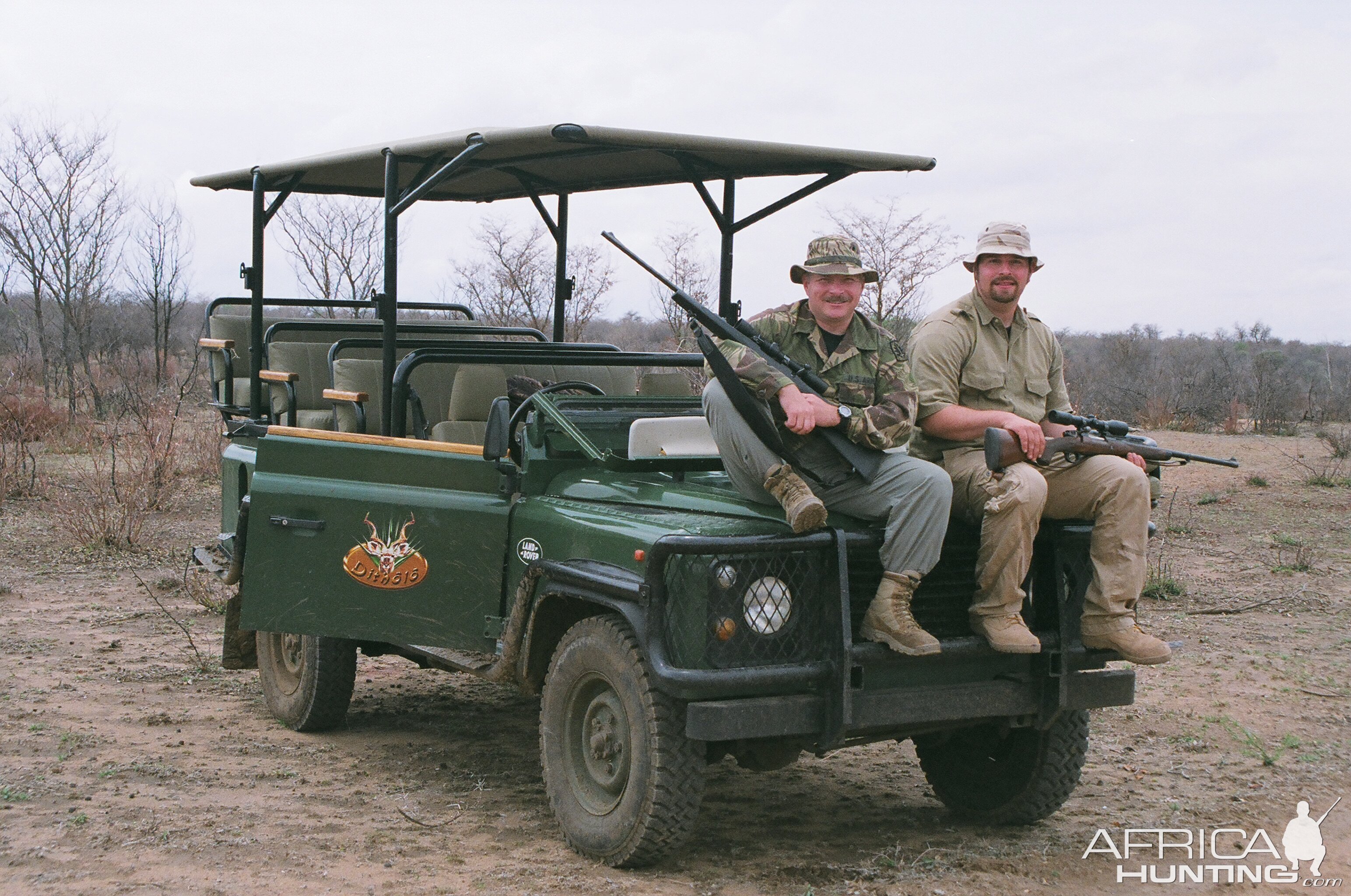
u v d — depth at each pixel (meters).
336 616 5.62
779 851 4.91
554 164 7.19
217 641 8.29
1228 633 9.00
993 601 4.61
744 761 4.76
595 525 4.75
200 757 5.85
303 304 9.02
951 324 4.94
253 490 5.75
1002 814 5.30
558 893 4.29
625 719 4.52
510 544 5.27
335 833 4.86
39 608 9.07
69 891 4.15
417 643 5.45
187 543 11.49
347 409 6.90
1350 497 15.16
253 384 7.61
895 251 15.96
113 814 4.93
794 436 4.51
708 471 5.36
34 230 22.39
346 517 5.59
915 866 4.71
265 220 7.63
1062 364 5.24
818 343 4.65
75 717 6.43
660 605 4.29
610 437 5.43
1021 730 5.20
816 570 4.45
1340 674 7.93
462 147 5.96
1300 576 10.94
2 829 4.71
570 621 5.07
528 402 5.48
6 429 15.02
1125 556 4.64
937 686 4.62
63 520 11.41
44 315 28.08
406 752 6.11
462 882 4.38
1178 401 24.78
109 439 14.67
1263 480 16.19
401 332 8.75
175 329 29.84
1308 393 27.61
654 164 7.05
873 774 6.10
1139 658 4.65
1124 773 6.10
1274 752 6.39
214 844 4.64
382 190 8.23
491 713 6.95
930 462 4.73
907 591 4.41
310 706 6.27
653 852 4.43
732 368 4.46
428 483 5.48
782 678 4.30
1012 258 4.86
